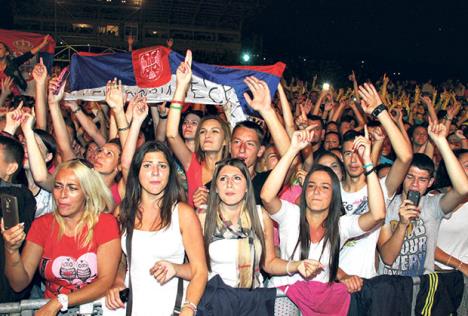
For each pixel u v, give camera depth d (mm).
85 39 35031
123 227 3406
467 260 4430
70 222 3354
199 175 4766
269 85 5629
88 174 3363
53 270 3332
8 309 3129
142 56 6008
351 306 3674
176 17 36844
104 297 3344
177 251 3344
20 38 8578
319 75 28969
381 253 4082
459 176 3928
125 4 34219
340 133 8430
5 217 3113
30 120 3926
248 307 3465
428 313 3895
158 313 3291
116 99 4730
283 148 4219
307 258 3684
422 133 7391
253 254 3570
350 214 4434
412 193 3809
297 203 4430
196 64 5863
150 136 8039
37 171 3902
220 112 8008
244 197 3607
